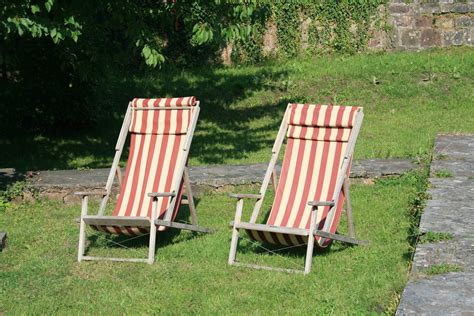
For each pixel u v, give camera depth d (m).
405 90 20.88
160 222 9.56
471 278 7.30
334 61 23.95
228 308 7.85
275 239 9.22
